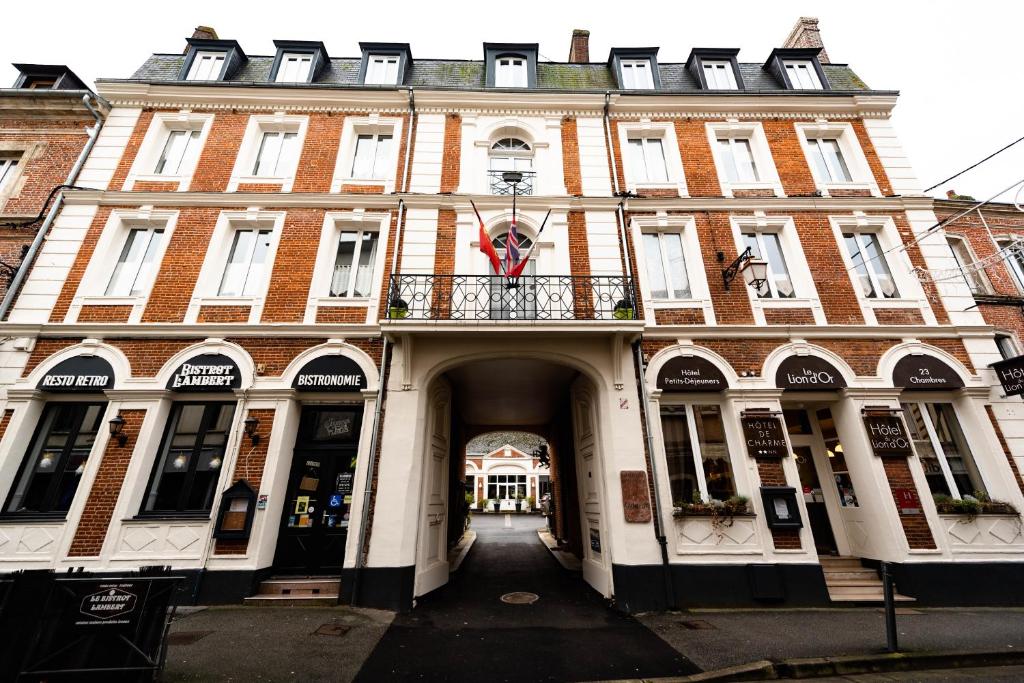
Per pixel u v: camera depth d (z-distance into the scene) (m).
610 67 10.88
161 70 9.98
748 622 5.61
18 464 6.51
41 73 9.34
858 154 9.19
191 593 5.97
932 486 7.03
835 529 7.34
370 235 8.47
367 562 6.21
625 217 8.52
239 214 8.20
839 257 8.23
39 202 8.27
